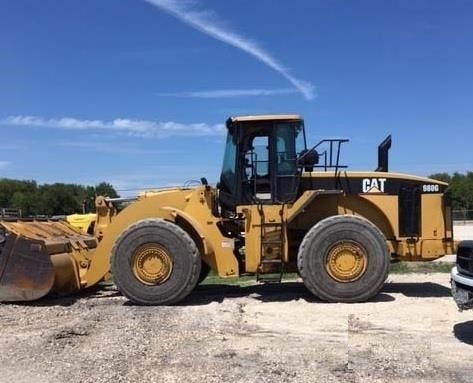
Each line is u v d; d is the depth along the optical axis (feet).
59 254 37.27
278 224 37.22
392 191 38.19
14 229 36.83
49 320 31.63
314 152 38.17
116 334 27.86
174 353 24.45
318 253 35.83
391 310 33.35
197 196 37.63
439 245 38.01
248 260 37.24
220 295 39.52
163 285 35.63
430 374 21.56
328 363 22.93
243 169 38.27
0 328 29.84
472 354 24.27
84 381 20.90
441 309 33.47
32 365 22.98
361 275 35.68
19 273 35.99
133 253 35.88
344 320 31.04
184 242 35.73
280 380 20.83
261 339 27.04
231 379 20.95
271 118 38.11
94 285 40.52
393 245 38.24
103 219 41.42
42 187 291.38
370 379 20.95
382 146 39.65
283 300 37.14
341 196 38.27
